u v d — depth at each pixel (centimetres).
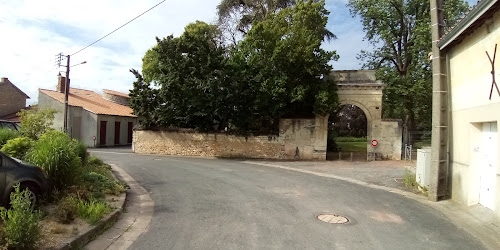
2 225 478
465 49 816
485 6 639
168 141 2302
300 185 1089
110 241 534
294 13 1947
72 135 2795
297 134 1995
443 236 589
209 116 2162
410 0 2628
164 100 2208
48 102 2830
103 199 760
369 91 1969
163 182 1123
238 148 2111
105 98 3725
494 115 676
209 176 1266
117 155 2166
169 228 609
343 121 4809
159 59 2130
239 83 1952
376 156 1970
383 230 614
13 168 619
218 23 2819
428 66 2458
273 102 1894
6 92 3189
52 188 706
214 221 655
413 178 1127
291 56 1792
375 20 2784
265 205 796
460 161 841
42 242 468
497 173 639
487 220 665
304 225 634
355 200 870
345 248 516
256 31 1906
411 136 2238
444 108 903
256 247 513
